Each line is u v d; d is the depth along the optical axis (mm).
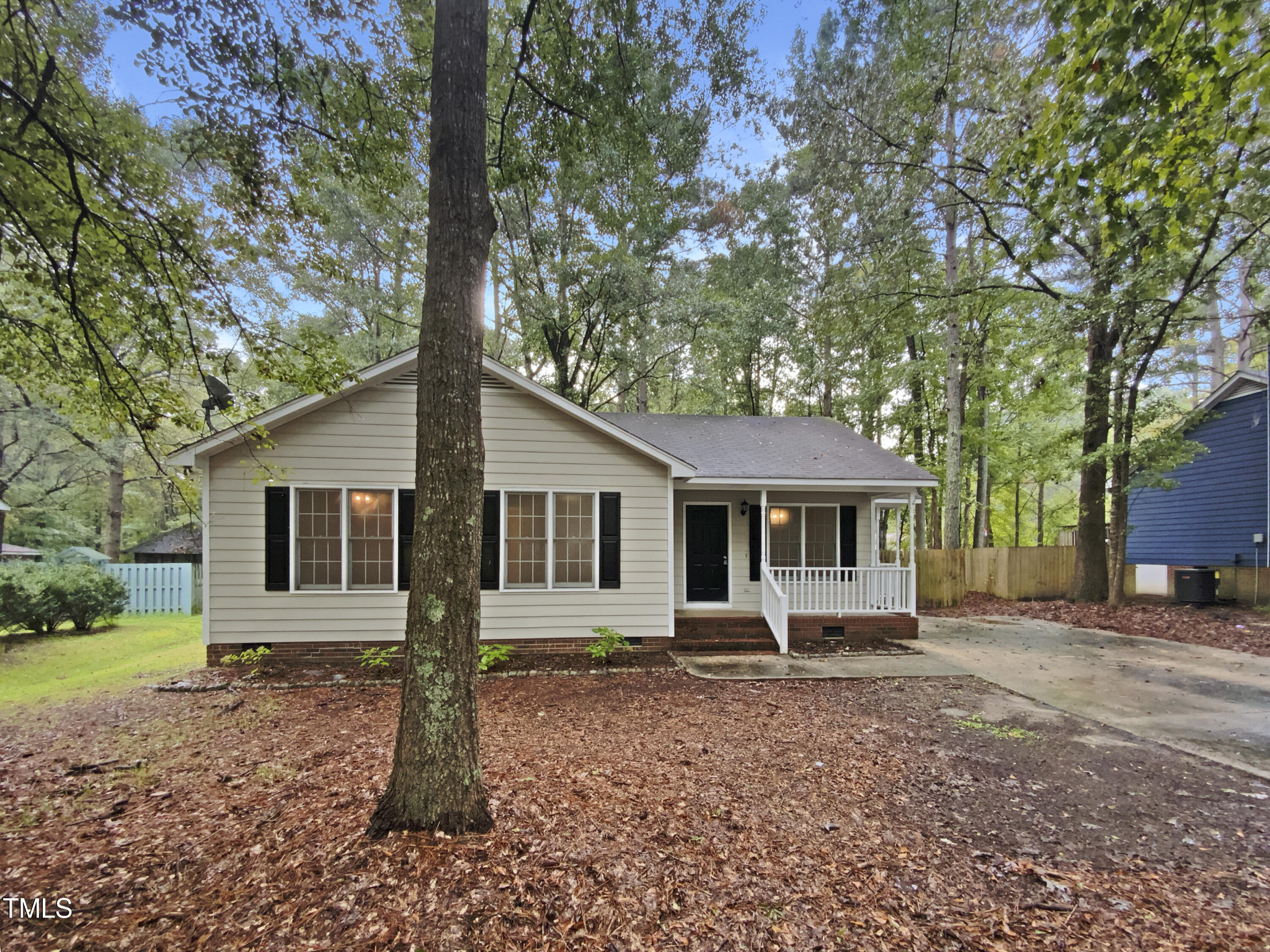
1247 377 13719
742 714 6047
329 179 14617
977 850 3322
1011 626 12062
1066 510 27859
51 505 19859
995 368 18781
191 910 2625
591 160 11875
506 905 2625
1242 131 4137
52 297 5941
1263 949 2506
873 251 16453
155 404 5980
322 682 7438
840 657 9031
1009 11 9070
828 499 11289
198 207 5832
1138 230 7555
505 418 8930
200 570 15227
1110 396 13180
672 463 9234
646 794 3900
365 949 2355
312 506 8422
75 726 5695
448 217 3418
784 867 3066
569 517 9203
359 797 3742
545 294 16422
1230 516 14367
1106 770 4605
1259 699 6707
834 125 13375
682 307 15820
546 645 8953
